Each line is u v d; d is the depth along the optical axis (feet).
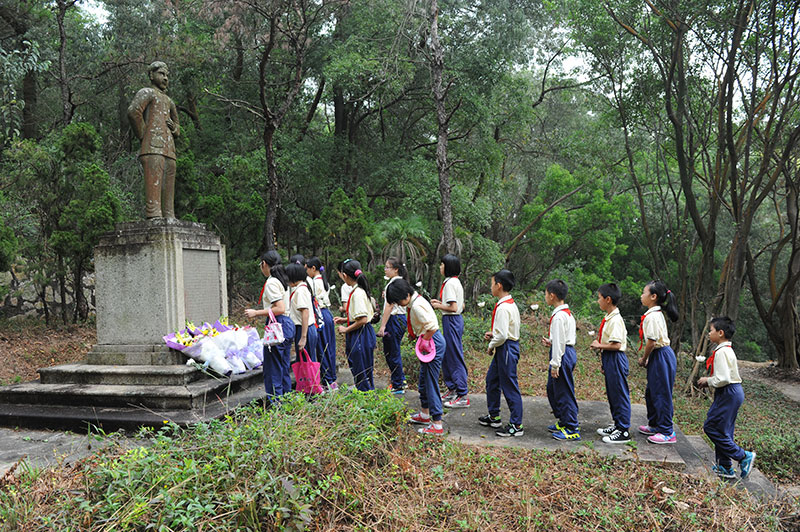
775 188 42.32
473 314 44.47
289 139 48.29
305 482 10.53
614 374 16.34
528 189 76.95
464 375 20.10
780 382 40.60
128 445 14.70
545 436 16.47
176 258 20.27
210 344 19.49
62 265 30.86
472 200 52.65
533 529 10.80
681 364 36.76
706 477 14.02
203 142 50.98
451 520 11.08
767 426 24.72
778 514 12.35
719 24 30.42
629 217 70.13
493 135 59.82
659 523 11.32
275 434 11.61
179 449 11.22
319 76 50.55
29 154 30.55
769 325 44.09
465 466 13.39
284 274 18.01
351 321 18.69
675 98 36.32
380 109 52.75
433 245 47.37
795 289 46.24
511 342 16.47
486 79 47.19
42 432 16.67
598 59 37.52
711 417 15.87
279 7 35.06
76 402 17.99
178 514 9.11
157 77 21.70
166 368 18.83
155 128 21.15
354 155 52.08
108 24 47.16
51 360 26.58
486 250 46.91
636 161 49.65
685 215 38.83
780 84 30.27
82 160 32.35
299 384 17.11
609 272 73.56
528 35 49.62
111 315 20.65
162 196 21.74
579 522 11.30
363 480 11.65
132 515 9.06
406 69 43.42
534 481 12.78
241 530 9.43
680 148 33.60
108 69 43.98
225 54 46.26
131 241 20.44
